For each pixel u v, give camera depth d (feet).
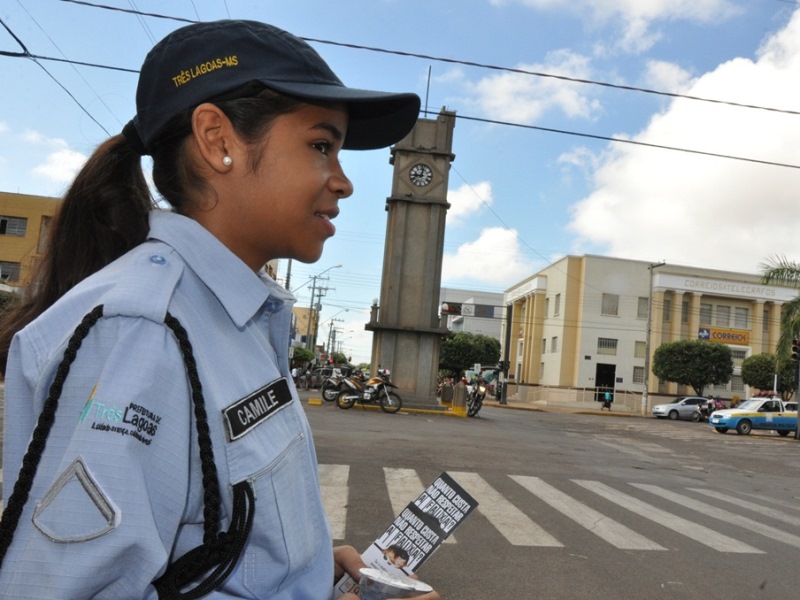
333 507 20.56
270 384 2.85
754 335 156.97
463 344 187.01
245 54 2.91
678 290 154.10
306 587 2.97
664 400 149.48
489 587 14.38
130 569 2.23
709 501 27.45
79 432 2.24
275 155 2.92
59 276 3.10
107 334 2.40
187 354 2.49
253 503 2.60
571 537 19.17
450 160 78.43
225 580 2.62
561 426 73.87
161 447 2.36
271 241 3.06
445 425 56.44
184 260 2.77
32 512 2.21
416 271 76.95
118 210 3.15
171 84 2.92
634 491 28.37
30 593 2.11
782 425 85.76
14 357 2.52
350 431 43.55
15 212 103.09
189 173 3.01
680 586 15.17
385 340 75.56
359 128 3.65
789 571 17.01
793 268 75.25
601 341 155.94
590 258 156.97
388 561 4.20
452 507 4.36
